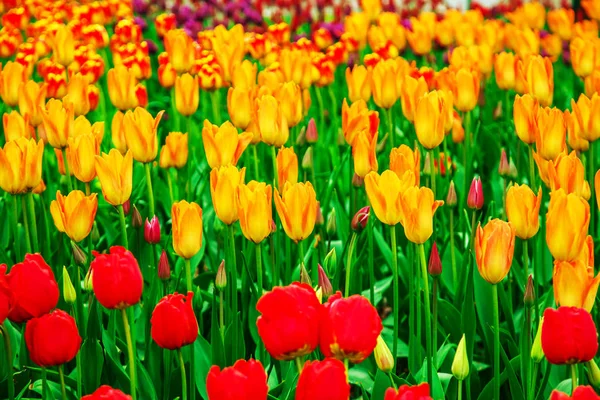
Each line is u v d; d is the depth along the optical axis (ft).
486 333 6.98
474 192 7.15
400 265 7.73
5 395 6.76
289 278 7.51
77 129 7.73
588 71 9.59
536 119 7.56
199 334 6.79
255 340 7.04
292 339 5.12
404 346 7.42
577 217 5.92
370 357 6.93
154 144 7.29
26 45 10.70
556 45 12.24
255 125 8.01
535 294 6.82
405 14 17.74
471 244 7.25
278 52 11.42
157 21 13.33
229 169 6.44
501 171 7.83
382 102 8.57
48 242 7.72
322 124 10.46
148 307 6.88
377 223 8.42
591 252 5.96
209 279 7.92
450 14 12.56
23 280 5.68
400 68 8.56
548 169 6.69
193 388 6.31
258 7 17.13
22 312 5.72
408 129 10.87
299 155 8.65
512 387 6.31
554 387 6.71
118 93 8.61
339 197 8.79
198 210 6.25
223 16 18.47
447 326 7.11
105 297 5.75
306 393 4.91
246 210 6.32
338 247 8.00
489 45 11.59
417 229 6.22
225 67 9.63
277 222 7.46
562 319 5.37
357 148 7.05
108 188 6.70
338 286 7.38
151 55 14.80
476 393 6.88
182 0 17.22
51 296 5.73
